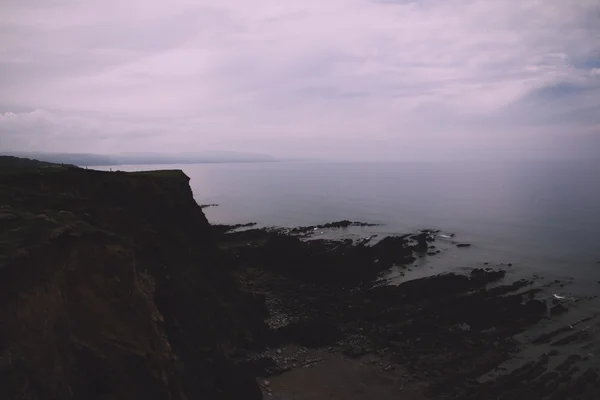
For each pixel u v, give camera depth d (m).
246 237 76.56
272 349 32.44
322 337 33.59
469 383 27.05
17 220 18.28
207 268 34.78
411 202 136.62
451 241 75.69
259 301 38.59
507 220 96.38
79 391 15.30
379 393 26.56
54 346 14.85
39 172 28.53
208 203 148.25
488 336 33.81
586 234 78.12
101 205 26.64
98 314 17.38
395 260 59.69
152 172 37.97
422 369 29.17
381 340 33.59
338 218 107.56
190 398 19.81
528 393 25.56
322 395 26.30
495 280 50.34
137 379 17.06
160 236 30.19
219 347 25.97
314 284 49.38
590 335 34.22
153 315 19.12
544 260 60.31
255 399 24.47
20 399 12.46
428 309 39.44
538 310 38.91
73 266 17.56
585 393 25.48
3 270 14.20
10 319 13.84
